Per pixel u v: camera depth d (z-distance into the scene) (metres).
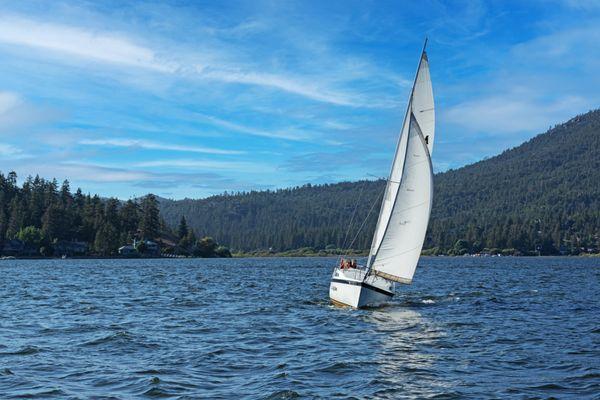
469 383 19.62
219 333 30.00
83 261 168.88
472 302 45.75
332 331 30.70
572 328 31.45
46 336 28.75
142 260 185.50
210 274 96.06
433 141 41.09
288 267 134.25
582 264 160.50
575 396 17.91
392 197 40.62
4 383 19.41
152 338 28.23
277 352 24.94
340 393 18.47
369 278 40.47
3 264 142.38
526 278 83.19
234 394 18.30
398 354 24.48
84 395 18.03
